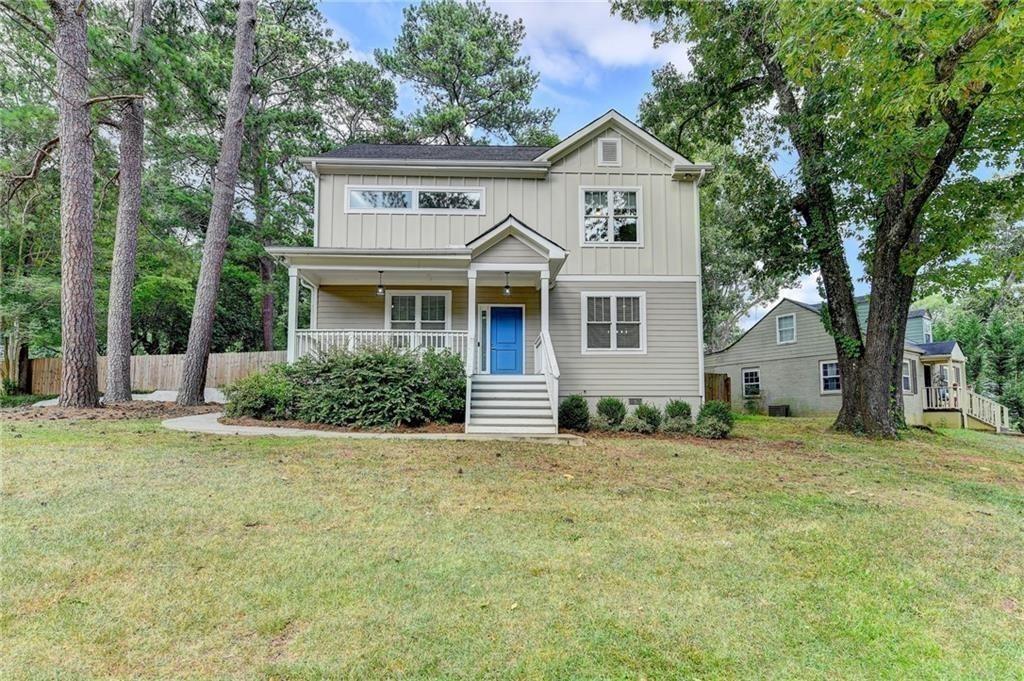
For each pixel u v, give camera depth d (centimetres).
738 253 2581
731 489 584
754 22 1229
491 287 1259
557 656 266
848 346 1195
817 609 321
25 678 237
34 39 1195
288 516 439
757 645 282
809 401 2008
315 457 650
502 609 308
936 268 1233
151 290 2000
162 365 1852
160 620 285
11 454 585
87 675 241
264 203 2162
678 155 1247
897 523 482
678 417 1045
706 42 1384
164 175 1998
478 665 257
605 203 1261
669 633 289
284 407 981
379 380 961
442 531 424
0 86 1253
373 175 1233
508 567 363
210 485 507
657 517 476
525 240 1048
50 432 732
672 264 1250
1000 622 315
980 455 955
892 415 1255
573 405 1011
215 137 1998
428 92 2475
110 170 1558
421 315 1256
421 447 747
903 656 278
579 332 1228
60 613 287
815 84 1129
